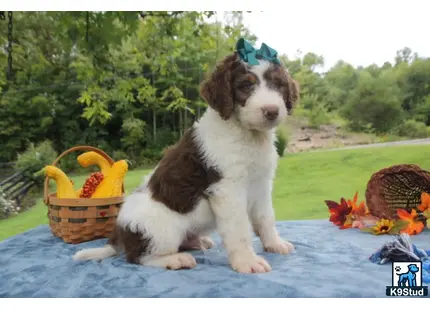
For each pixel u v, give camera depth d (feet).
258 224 2.55
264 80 2.25
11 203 5.95
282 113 2.17
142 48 7.66
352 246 2.60
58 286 1.99
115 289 1.92
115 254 2.49
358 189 5.00
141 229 2.27
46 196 3.06
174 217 2.30
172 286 1.93
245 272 2.10
